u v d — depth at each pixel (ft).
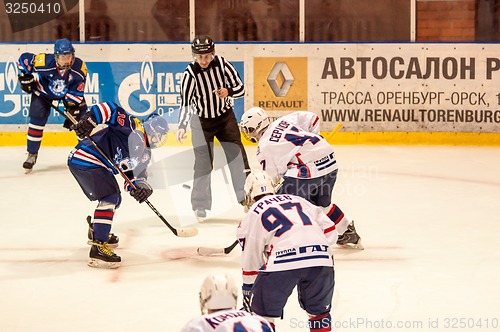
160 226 62.95
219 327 26.45
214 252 53.72
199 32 103.24
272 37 103.35
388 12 103.24
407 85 101.24
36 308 44.57
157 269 51.72
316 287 36.42
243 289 37.04
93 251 51.88
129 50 100.48
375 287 47.83
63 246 57.11
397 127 101.76
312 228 36.45
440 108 101.60
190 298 46.06
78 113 82.02
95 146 50.57
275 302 36.14
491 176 81.97
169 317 43.01
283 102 101.81
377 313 43.50
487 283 48.60
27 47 99.76
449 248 56.24
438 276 49.96
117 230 61.67
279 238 36.09
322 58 101.35
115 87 100.73
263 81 101.55
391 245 57.00
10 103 99.66
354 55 101.24
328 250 36.58
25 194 73.97
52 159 91.25
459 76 101.24
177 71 100.83
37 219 64.90
